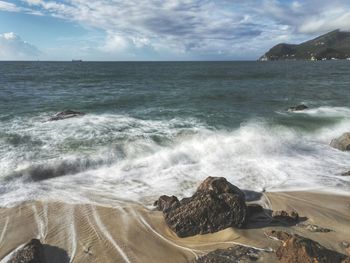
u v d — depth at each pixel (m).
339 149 13.72
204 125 16.67
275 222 7.54
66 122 16.52
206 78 49.22
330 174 10.86
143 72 67.00
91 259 6.34
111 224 7.57
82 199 8.83
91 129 15.15
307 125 17.33
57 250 6.60
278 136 15.13
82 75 53.62
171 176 10.52
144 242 6.87
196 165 11.50
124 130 15.14
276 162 11.98
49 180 10.06
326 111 21.61
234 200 7.29
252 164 11.70
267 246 6.51
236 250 6.36
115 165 11.34
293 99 26.92
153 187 9.70
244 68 89.00
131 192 9.34
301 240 5.99
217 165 11.53
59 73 58.22
